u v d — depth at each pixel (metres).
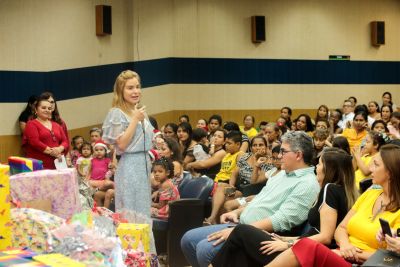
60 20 9.20
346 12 13.62
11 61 8.41
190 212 5.23
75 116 9.61
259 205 4.09
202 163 7.32
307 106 13.49
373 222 3.42
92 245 2.68
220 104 12.91
